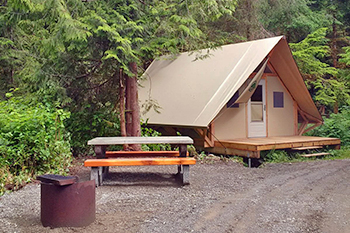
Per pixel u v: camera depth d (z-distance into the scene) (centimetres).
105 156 690
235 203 500
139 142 598
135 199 521
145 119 1138
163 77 1245
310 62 1773
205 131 1016
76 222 399
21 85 1073
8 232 382
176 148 968
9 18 810
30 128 658
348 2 2127
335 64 2117
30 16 782
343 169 798
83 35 731
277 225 407
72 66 934
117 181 651
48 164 680
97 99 1021
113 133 986
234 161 912
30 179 629
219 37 1584
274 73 1195
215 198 528
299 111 1280
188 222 417
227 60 1094
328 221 423
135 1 908
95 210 440
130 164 593
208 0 815
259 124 1162
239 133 1119
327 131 1337
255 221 422
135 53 892
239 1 1700
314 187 611
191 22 859
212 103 990
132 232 384
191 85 1116
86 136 967
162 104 1136
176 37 902
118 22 842
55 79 897
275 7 1864
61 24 713
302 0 1973
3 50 1162
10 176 596
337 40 2128
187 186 607
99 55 891
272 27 2019
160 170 761
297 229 395
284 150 1038
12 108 727
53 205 397
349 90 1817
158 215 443
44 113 698
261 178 691
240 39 1711
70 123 966
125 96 1009
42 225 404
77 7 785
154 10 886
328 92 1866
